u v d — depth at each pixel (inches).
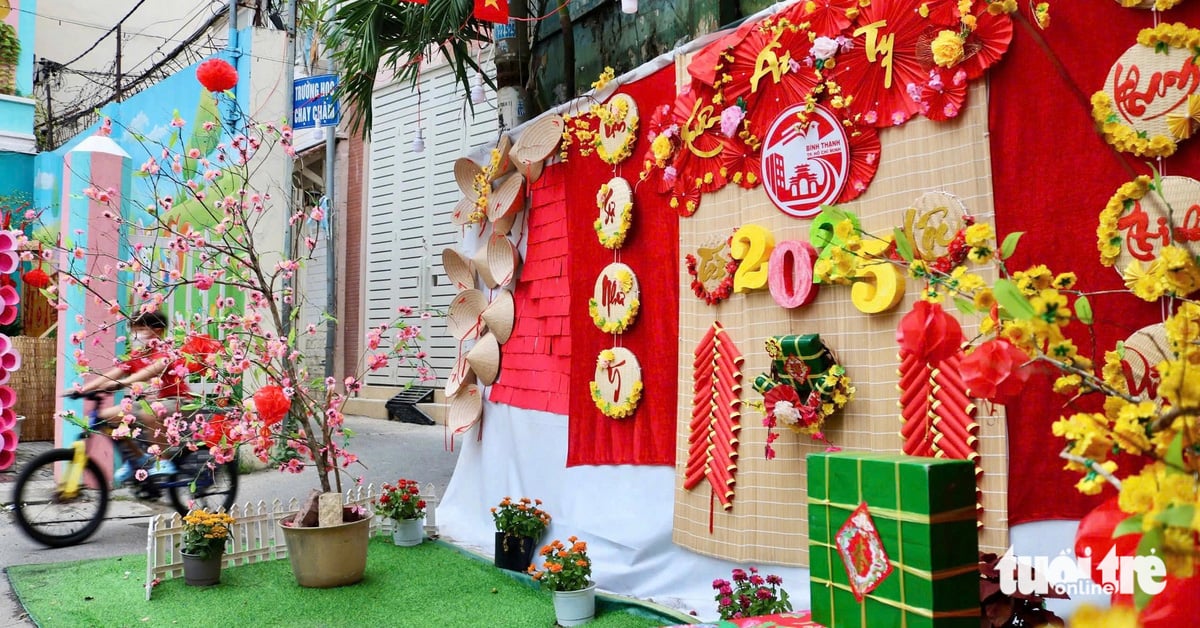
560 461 191.9
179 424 198.2
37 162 497.0
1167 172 94.5
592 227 184.4
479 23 246.1
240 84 367.2
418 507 215.6
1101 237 98.0
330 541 175.6
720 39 153.8
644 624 148.7
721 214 151.5
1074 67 102.7
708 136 152.8
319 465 187.9
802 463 134.3
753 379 143.2
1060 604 98.4
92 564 202.4
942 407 114.1
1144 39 91.2
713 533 148.2
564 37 237.5
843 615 86.9
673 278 162.6
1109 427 69.4
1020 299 71.1
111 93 617.0
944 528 77.9
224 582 184.1
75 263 323.6
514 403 211.3
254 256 199.2
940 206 115.0
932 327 86.4
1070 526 102.3
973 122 112.2
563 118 193.5
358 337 494.0
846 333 128.2
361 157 493.7
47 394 435.2
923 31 118.0
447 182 426.9
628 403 169.2
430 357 441.7
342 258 509.4
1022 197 107.3
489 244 224.2
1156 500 57.8
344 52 247.4
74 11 666.8
